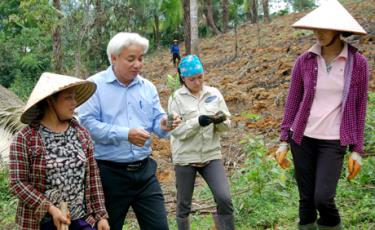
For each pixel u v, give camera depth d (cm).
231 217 433
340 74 388
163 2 3038
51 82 317
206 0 3162
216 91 449
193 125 424
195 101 438
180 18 3097
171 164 804
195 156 438
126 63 368
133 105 384
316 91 394
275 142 787
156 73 2153
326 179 386
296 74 409
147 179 386
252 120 937
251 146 634
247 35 2395
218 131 439
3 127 757
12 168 312
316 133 393
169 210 612
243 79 1349
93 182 338
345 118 387
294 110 413
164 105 1316
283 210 532
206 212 579
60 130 325
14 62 2158
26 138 315
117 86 381
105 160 378
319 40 390
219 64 1838
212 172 438
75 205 325
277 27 2341
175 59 2167
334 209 394
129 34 367
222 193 427
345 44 391
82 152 329
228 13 3303
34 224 319
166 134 387
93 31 1830
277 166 602
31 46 2166
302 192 412
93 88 348
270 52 1608
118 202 381
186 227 458
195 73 429
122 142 375
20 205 323
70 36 1542
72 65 1777
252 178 561
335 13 386
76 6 1550
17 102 1016
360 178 546
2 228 593
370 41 1291
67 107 322
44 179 316
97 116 378
